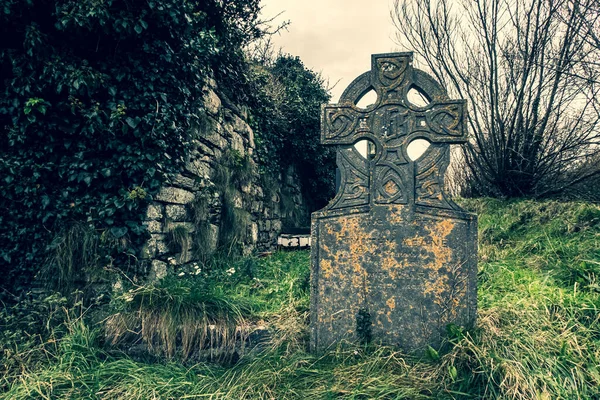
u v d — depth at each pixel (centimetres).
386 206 291
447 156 285
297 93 946
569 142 621
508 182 705
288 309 333
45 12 351
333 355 277
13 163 346
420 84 294
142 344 291
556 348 243
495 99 660
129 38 367
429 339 278
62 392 246
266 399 232
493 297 327
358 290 291
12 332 306
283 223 871
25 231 347
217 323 298
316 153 1016
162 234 379
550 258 400
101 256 341
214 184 491
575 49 561
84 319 323
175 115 397
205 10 511
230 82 585
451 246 279
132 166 353
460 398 220
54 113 350
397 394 225
